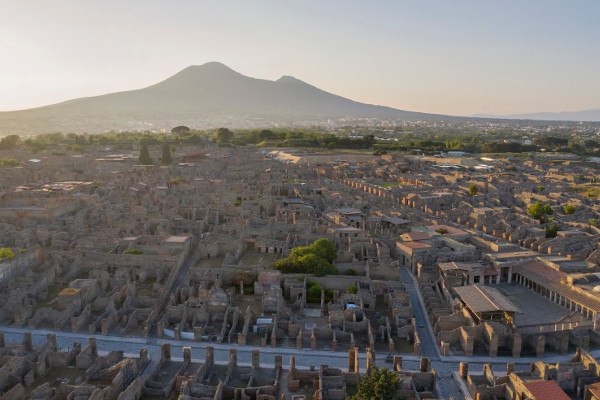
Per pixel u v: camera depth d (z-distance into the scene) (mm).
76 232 158625
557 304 125688
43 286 125188
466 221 193375
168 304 117750
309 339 107125
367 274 134625
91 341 97688
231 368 92625
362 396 77375
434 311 117125
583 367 89812
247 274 133000
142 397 84125
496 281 139875
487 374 93250
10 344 96000
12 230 158250
